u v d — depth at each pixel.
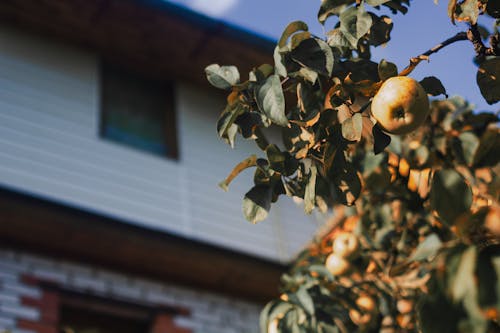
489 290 1.83
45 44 9.41
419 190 3.70
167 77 10.40
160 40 9.63
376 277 3.80
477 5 2.63
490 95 2.65
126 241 7.45
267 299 8.80
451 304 1.91
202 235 9.04
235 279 8.31
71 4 8.88
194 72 10.40
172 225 8.84
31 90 8.80
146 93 10.12
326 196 2.69
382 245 3.84
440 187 2.49
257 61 10.02
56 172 8.26
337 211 4.63
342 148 2.57
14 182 7.86
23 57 9.05
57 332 6.98
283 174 2.58
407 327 3.68
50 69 9.18
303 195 2.62
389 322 3.71
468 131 3.70
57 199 8.04
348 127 2.52
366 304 3.71
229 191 9.82
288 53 2.50
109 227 7.31
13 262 7.15
